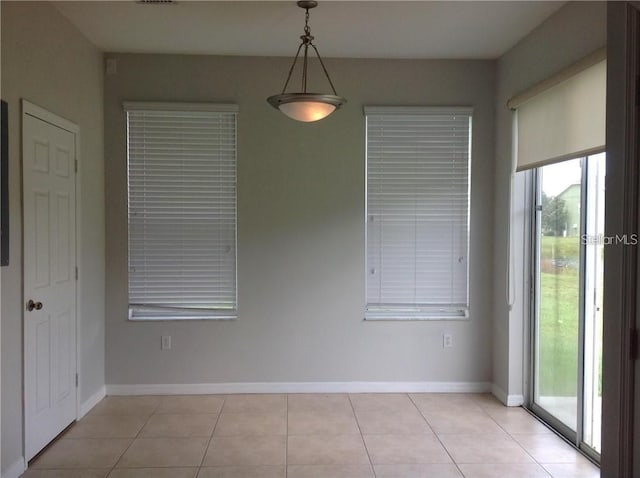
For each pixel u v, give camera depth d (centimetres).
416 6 332
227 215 436
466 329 448
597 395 314
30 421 305
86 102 389
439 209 444
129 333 433
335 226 440
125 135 427
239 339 439
